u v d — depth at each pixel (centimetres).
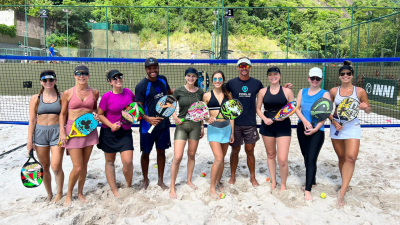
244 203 345
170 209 331
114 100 343
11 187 399
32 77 1575
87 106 333
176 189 388
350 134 339
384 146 616
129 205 337
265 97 371
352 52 1513
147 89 362
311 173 362
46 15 1908
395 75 980
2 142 652
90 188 400
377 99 1020
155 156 545
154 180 424
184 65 1512
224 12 1800
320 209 336
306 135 371
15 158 532
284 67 1534
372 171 465
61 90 1578
